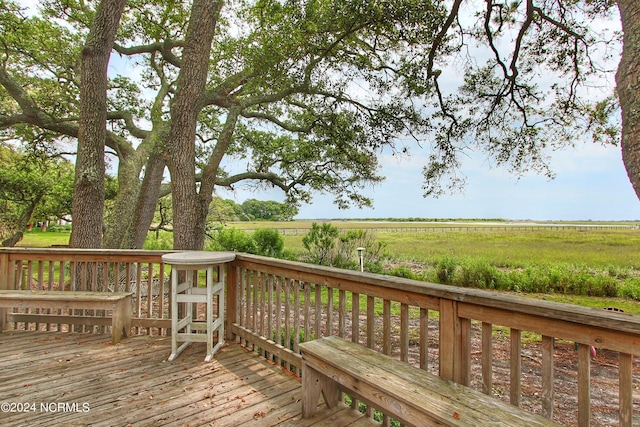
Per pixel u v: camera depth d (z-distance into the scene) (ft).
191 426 6.30
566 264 42.45
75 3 23.56
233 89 19.49
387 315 6.36
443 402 4.54
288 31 15.66
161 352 9.97
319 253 35.99
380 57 18.98
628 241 82.64
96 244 16.08
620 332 3.66
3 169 33.47
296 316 8.55
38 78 24.94
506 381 12.69
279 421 6.49
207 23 14.79
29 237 68.85
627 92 6.25
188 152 14.49
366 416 6.67
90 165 15.89
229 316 11.12
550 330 4.25
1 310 11.56
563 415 10.28
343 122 21.29
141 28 26.07
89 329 12.16
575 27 16.48
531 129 19.25
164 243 46.57
